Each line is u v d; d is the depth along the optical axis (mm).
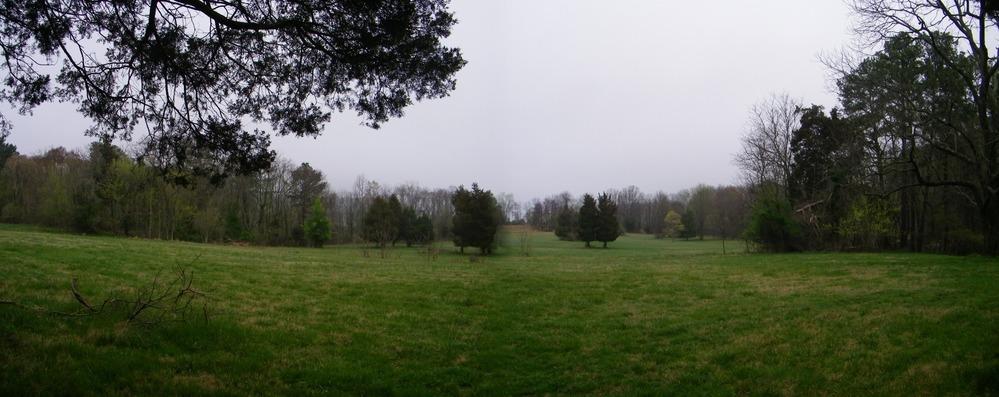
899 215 39750
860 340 9930
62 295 10750
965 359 8133
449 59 9164
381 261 28422
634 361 9945
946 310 11344
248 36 8875
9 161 60906
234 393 7098
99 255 17391
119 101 9125
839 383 7930
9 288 10688
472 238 44375
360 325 11906
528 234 51938
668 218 93812
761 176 47625
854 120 33938
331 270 20781
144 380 7141
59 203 49531
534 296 16781
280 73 9352
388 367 9172
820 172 44500
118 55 8945
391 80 9320
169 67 8844
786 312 13117
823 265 23828
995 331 9289
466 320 13289
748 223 44750
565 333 12227
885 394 7273
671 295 16953
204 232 51844
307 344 10000
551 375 9258
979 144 26391
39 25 7992
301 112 9695
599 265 28531
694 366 9469
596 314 14289
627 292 17609
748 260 29922
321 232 58688
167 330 9344
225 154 9484
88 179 51281
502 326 12875
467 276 20844
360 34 8281
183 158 9664
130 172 45844
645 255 42469
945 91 27656
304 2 8039
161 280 14117
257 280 16297
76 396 6305
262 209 63781
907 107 26906
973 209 34500
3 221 59000
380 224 57531
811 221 39406
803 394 7668
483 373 9328
